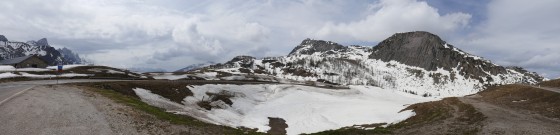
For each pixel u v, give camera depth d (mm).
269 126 65188
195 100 76688
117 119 30281
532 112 45125
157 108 43281
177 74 153500
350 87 170625
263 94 109438
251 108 86500
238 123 61875
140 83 73750
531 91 66750
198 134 29250
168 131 28375
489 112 45344
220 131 32938
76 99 40875
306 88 129750
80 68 121000
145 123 30188
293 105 89562
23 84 62000
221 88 97125
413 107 60531
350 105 84250
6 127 24625
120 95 52562
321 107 84625
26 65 121500
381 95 155000
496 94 78312
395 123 50156
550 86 86875
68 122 27516
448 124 41281
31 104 34625
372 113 63562
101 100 42031
